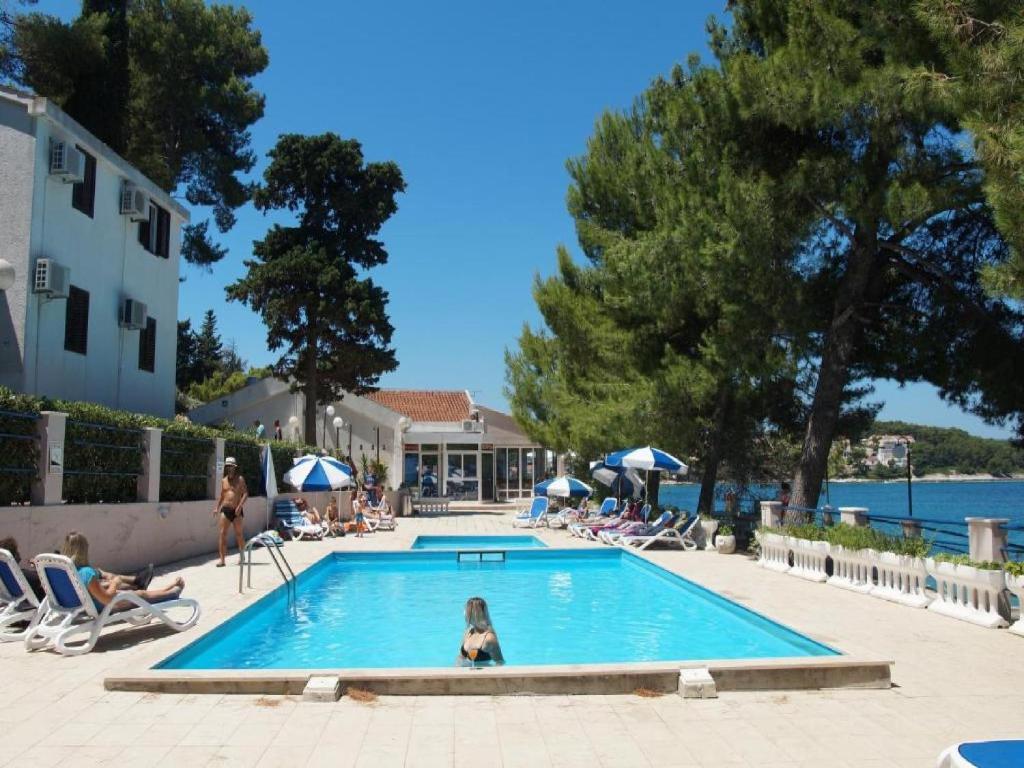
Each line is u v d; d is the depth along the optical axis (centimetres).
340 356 3294
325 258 3266
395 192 3531
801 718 598
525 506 3622
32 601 824
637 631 1097
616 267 1875
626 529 1998
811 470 1616
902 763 508
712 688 650
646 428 1923
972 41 916
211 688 646
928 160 1358
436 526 2647
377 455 3597
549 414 2995
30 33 2428
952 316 1605
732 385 1886
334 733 557
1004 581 951
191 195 3575
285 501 2133
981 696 660
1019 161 799
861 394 1953
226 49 3434
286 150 3431
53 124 1655
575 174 2234
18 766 492
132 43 3162
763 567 1520
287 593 1268
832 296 1703
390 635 1064
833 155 1466
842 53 1355
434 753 521
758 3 1558
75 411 1200
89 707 611
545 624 1148
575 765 502
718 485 2345
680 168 1819
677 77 1991
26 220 1593
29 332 1587
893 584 1149
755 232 1450
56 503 1120
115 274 1955
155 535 1425
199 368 5244
